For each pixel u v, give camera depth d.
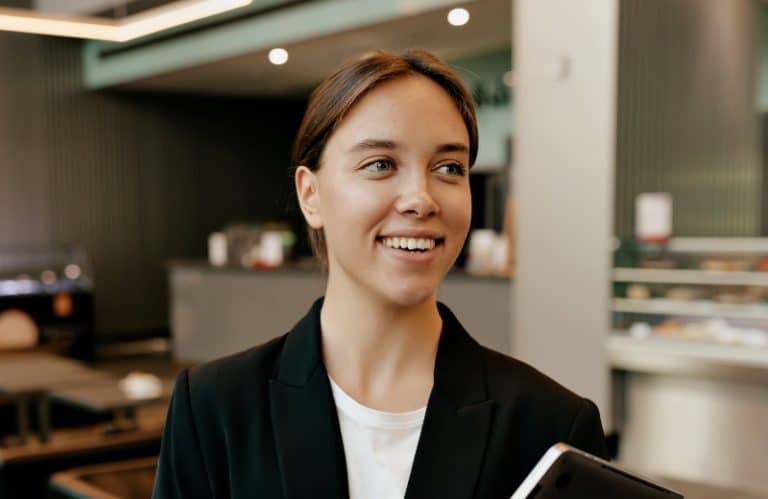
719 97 5.50
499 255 6.82
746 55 5.80
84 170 11.24
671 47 5.02
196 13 4.43
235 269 8.86
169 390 4.90
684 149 5.12
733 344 4.46
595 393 5.10
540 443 0.92
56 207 11.02
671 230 5.00
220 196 12.42
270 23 8.13
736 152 5.60
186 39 9.23
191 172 12.16
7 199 10.65
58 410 6.19
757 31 5.96
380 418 0.91
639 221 4.89
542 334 5.39
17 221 10.72
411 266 0.86
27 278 10.47
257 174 12.74
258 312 8.68
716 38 5.47
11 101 10.67
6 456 3.74
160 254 11.91
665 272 4.77
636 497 0.80
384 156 0.86
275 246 8.96
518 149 5.49
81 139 11.21
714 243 4.57
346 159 0.87
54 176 11.00
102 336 11.43
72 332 9.75
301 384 0.94
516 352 5.55
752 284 4.41
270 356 0.99
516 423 0.93
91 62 11.05
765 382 4.30
